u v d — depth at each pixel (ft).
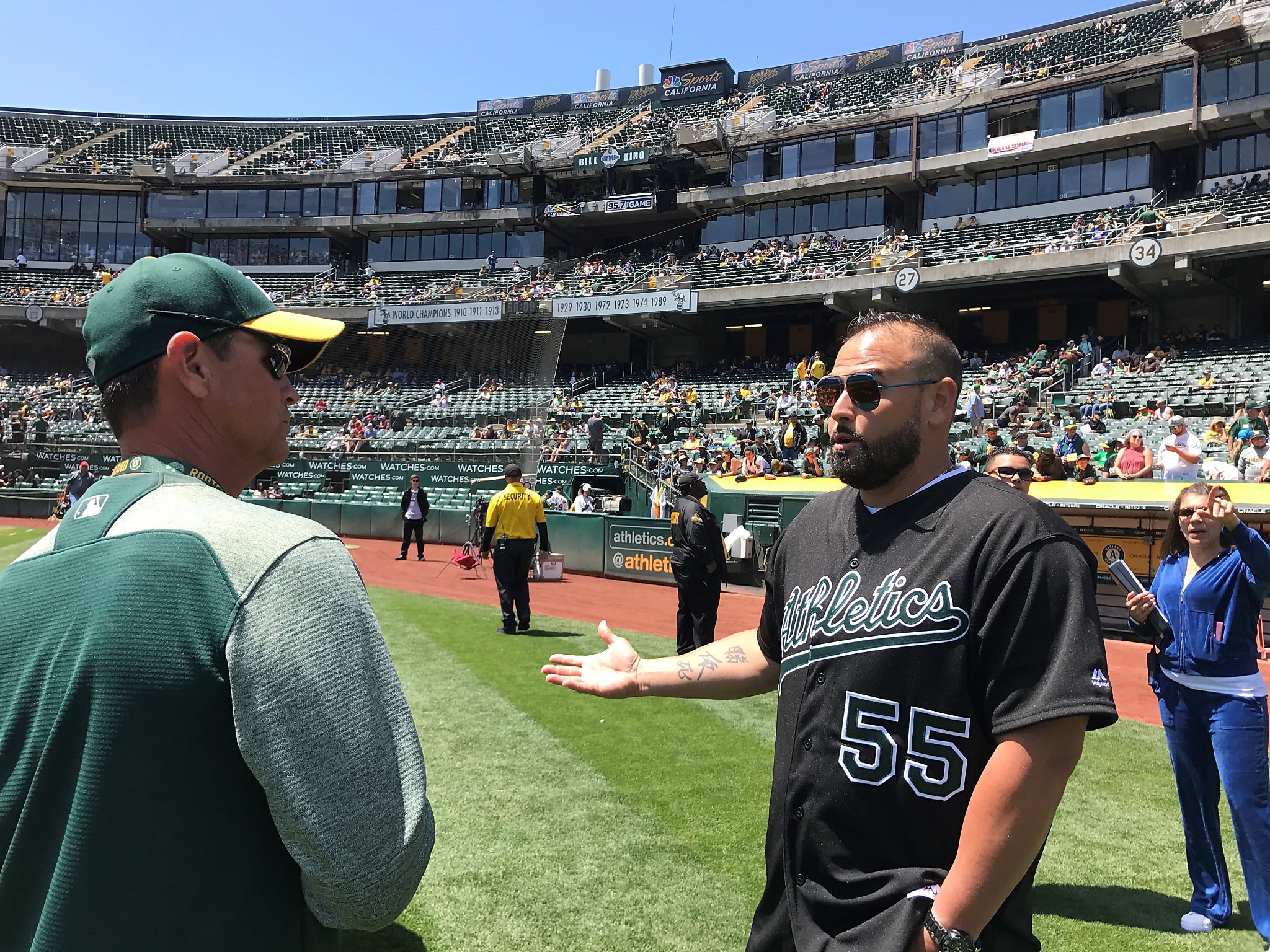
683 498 24.76
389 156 132.67
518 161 118.21
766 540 48.75
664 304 98.84
